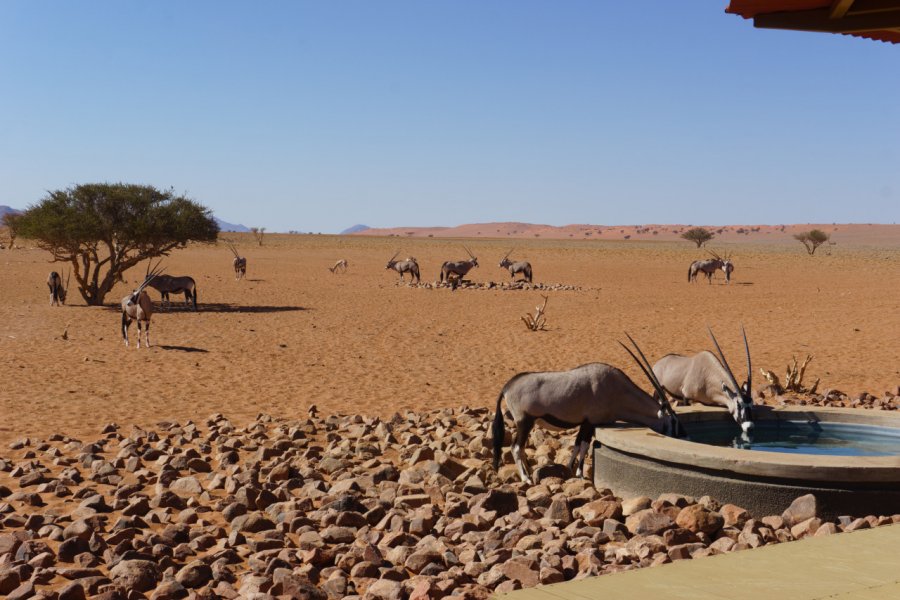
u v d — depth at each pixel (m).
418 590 5.21
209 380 16.06
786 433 9.30
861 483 6.67
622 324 26.05
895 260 72.69
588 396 8.20
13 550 6.29
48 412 12.68
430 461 9.05
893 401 13.54
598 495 7.58
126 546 6.31
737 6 4.66
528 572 5.46
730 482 6.97
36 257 59.31
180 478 8.57
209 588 5.49
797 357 19.17
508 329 24.83
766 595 4.13
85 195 31.23
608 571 5.53
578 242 142.88
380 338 22.62
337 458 9.66
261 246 92.00
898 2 4.48
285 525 7.07
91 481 8.65
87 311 29.33
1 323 25.20
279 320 27.03
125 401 13.79
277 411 13.15
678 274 55.28
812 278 51.12
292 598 5.24
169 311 29.89
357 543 6.48
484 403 13.87
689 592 4.18
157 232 31.59
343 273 54.28
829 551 4.94
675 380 9.95
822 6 4.61
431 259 73.31
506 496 7.41
